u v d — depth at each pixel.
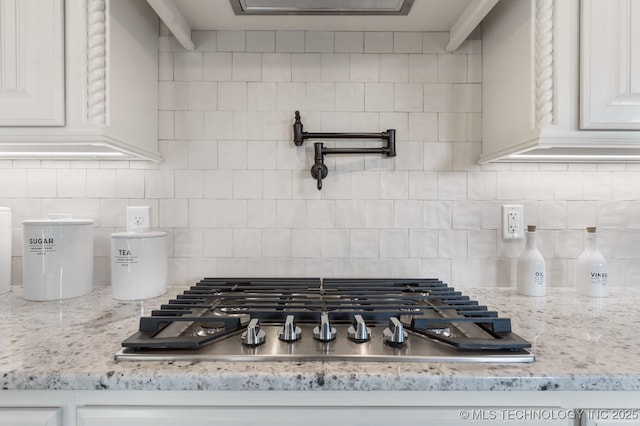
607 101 0.93
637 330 0.85
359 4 1.07
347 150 1.26
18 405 0.65
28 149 1.07
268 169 1.29
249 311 0.86
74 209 1.28
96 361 0.67
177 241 1.29
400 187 1.29
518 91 1.04
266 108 1.29
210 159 1.29
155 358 0.67
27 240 1.08
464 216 1.29
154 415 0.65
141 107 1.15
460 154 1.29
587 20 0.93
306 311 0.85
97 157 1.23
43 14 0.91
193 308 0.90
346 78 1.29
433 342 0.74
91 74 0.92
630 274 1.29
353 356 0.67
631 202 1.29
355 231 1.29
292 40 1.29
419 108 1.29
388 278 1.28
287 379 0.63
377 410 0.65
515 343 0.70
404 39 1.29
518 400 0.65
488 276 1.29
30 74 0.91
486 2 0.99
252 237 1.29
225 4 1.11
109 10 0.94
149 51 1.21
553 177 1.29
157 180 1.29
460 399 0.65
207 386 0.63
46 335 0.80
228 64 1.29
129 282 1.09
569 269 1.29
